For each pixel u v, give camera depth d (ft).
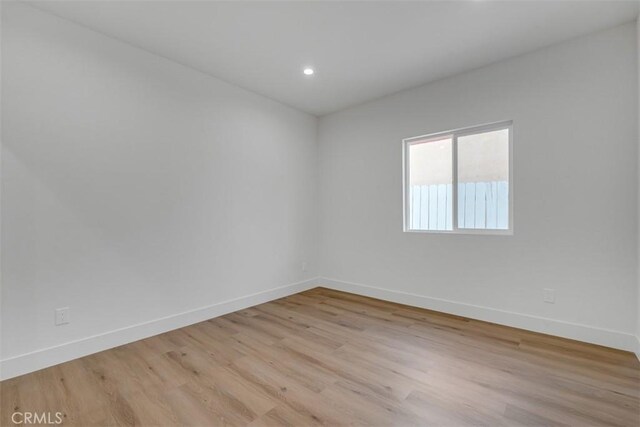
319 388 6.02
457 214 10.43
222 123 10.50
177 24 7.40
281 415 5.26
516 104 8.90
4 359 6.36
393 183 11.82
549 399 5.58
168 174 9.06
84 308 7.45
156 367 6.86
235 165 10.93
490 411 5.29
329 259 14.12
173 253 9.18
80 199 7.41
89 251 7.55
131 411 5.38
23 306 6.61
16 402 5.62
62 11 6.89
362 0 6.55
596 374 6.38
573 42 8.00
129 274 8.23
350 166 13.21
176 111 9.26
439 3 6.66
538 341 8.02
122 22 7.31
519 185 8.87
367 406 5.46
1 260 6.36
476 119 9.66
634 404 5.41
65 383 6.23
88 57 7.54
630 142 7.30
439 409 5.35
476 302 9.78
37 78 6.80
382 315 10.27
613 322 7.58
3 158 6.40
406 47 8.45
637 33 7.11
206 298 10.00
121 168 8.09
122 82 8.13
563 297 8.23
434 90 10.61
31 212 6.73
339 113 13.55
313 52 8.73
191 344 8.07
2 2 6.41
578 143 7.96
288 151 12.98
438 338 8.32
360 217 12.91
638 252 7.13
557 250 8.30
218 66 9.53
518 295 8.95
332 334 8.68
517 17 7.13
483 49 8.54
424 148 11.37
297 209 13.42
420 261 11.10
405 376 6.42
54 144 7.02
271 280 12.21
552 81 8.32
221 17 7.13
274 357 7.32
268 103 12.10
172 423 5.09
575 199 8.02
